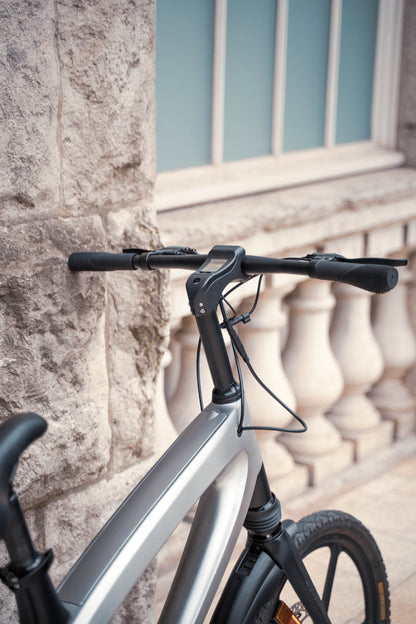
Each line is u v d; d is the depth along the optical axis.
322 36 3.05
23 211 1.42
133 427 1.75
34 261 1.45
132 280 1.66
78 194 1.51
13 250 1.41
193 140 2.69
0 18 1.31
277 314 2.69
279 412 2.71
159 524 1.16
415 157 3.33
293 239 2.60
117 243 1.62
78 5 1.42
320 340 2.91
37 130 1.41
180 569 1.29
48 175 1.44
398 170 3.31
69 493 1.63
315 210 2.64
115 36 1.50
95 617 1.06
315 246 2.78
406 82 3.26
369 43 3.26
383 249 3.03
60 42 1.41
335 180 3.08
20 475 1.51
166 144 2.61
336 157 3.18
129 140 1.59
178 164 2.66
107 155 1.55
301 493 2.93
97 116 1.51
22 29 1.34
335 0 3.03
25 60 1.36
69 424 1.59
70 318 1.54
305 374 2.88
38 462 1.54
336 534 1.64
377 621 1.80
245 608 1.38
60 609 1.02
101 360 1.64
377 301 3.29
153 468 1.24
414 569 2.46
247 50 2.78
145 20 1.56
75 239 1.52
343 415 3.18
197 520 1.33
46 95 1.41
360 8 3.16
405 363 3.28
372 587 1.78
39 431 0.95
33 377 1.50
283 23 2.85
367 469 3.13
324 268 1.18
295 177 2.90
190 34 2.58
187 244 2.25
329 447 3.00
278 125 2.96
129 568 1.12
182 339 2.52
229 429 1.30
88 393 1.62
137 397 1.74
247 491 1.35
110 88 1.52
